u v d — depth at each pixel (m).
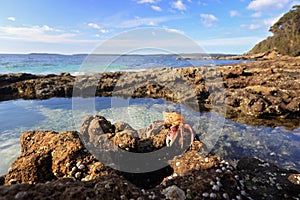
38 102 13.18
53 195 2.51
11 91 15.48
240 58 45.44
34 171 4.25
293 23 52.03
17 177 4.23
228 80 14.80
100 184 2.93
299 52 43.47
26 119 9.74
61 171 4.19
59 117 10.03
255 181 4.52
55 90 14.95
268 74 14.70
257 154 6.45
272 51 50.25
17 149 6.83
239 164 5.39
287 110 10.03
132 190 3.02
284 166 5.77
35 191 2.53
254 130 8.48
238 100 11.40
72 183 2.90
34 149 4.83
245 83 14.10
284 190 4.20
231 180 3.66
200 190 3.32
